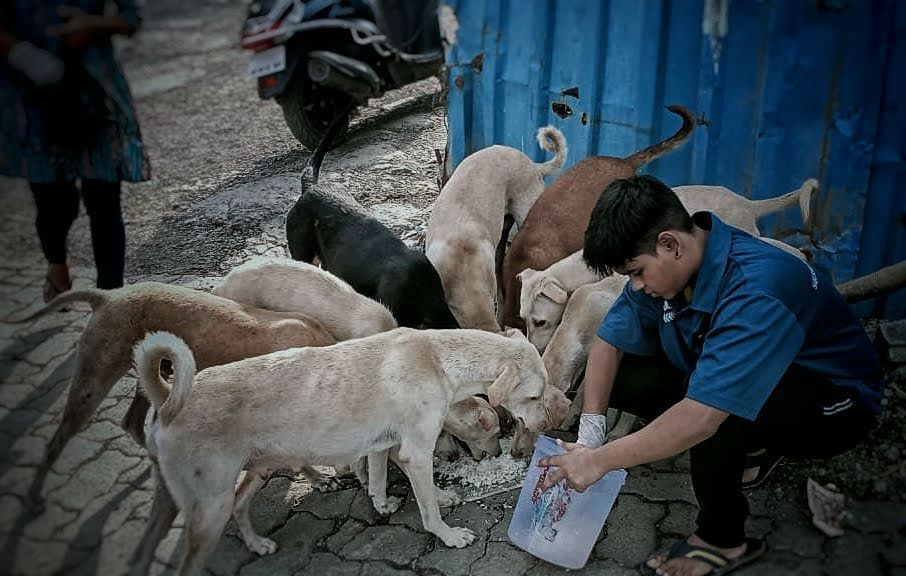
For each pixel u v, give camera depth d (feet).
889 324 10.99
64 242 12.64
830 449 8.18
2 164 11.25
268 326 9.43
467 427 9.52
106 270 12.41
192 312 9.36
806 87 10.97
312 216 12.23
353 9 16.16
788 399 7.70
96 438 10.61
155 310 9.31
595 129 13.48
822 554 8.29
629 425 10.18
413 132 20.18
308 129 17.72
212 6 22.75
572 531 8.38
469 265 11.73
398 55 16.58
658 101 12.53
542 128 13.46
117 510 9.39
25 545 8.84
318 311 10.09
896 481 9.08
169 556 8.77
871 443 9.59
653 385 8.77
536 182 13.55
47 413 11.06
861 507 8.80
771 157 11.50
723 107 11.76
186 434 7.70
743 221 10.97
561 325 10.34
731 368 6.79
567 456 7.44
